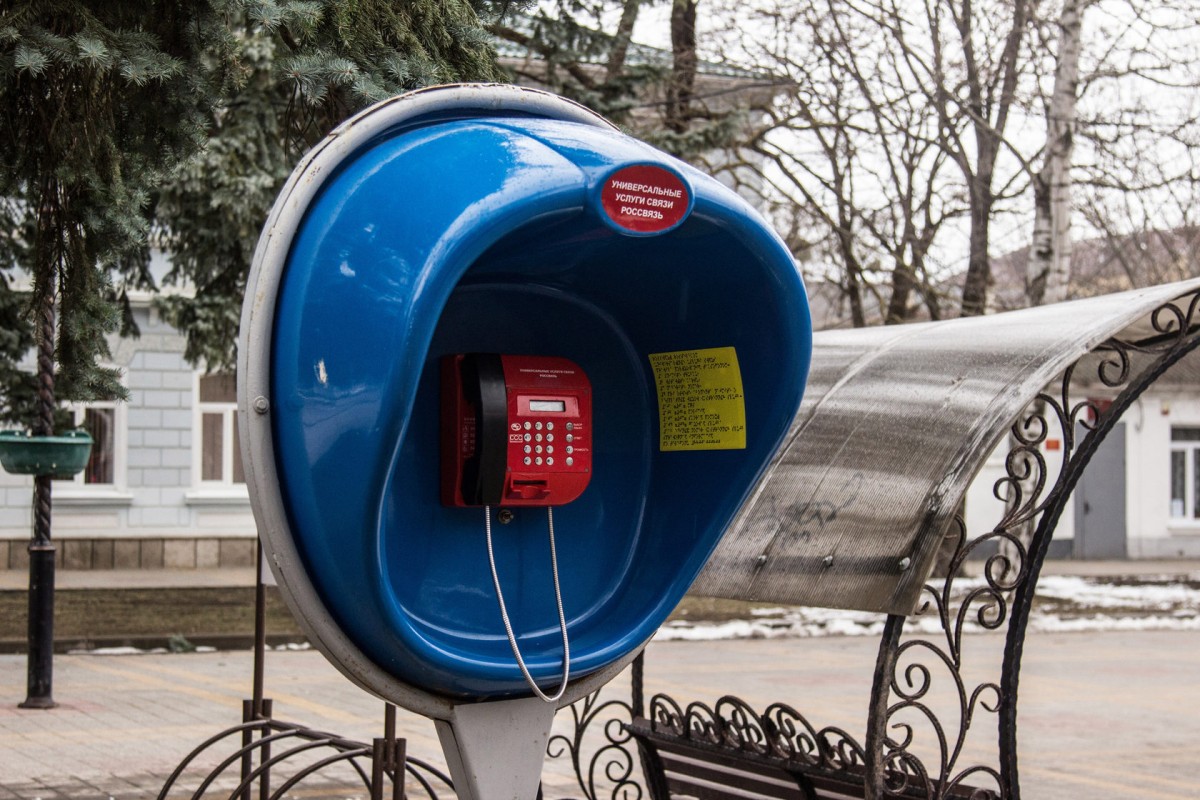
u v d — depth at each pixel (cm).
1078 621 1720
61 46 454
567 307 358
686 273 345
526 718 335
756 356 350
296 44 505
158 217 1393
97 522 2162
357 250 295
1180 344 446
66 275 573
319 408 291
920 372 475
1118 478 2819
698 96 1706
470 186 293
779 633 1573
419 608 326
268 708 554
